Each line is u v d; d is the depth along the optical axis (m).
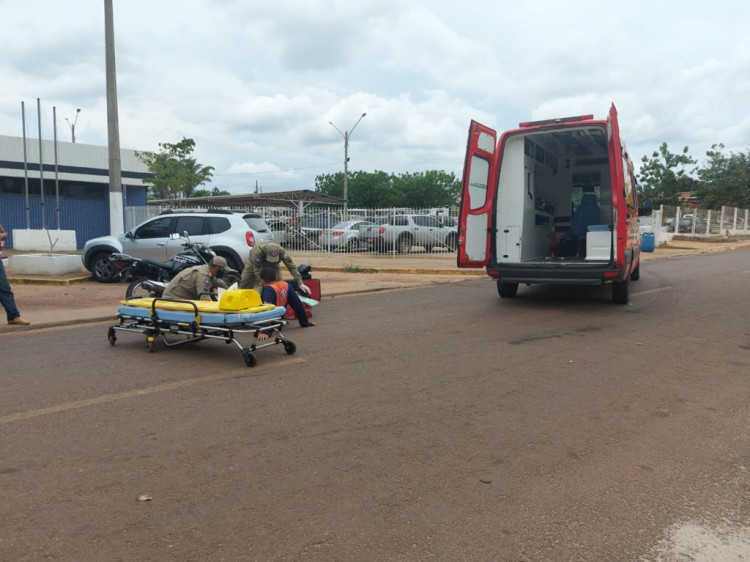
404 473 3.76
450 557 2.87
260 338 6.50
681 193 45.16
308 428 4.50
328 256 21.97
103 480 3.62
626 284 10.38
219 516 3.22
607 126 9.41
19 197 23.19
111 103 16.27
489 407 5.01
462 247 9.87
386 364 6.38
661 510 3.34
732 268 17.11
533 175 10.92
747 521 3.23
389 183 70.69
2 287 8.23
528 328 8.38
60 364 6.34
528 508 3.34
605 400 5.20
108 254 13.60
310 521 3.18
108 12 15.98
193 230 13.12
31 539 2.97
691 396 5.32
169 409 4.90
